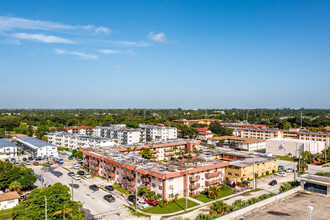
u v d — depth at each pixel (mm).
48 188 47344
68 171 90312
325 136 140625
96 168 84250
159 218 52406
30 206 43188
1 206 55469
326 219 45250
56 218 43344
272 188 73125
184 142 118562
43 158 111562
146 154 92875
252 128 179625
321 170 96875
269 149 129750
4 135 161750
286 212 48375
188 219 47531
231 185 74312
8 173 67375
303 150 117562
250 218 45656
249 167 80312
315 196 57812
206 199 63594
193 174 66812
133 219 52156
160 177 60312
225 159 101312
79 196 64938
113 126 182625
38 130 162750
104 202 61156
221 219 44438
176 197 62469
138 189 68250
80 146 124500
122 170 72625
